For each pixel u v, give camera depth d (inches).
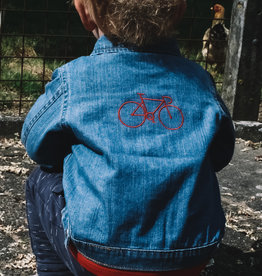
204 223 63.9
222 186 165.8
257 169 183.6
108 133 62.9
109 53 66.9
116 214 61.0
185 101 66.5
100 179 61.9
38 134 67.6
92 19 68.6
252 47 216.8
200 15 430.0
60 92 65.9
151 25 63.6
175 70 67.9
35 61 302.7
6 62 292.5
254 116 223.6
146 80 66.0
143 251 61.3
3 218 131.8
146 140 63.2
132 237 61.4
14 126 199.9
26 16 379.2
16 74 271.1
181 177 62.7
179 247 62.1
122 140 62.7
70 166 67.1
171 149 63.5
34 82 263.0
